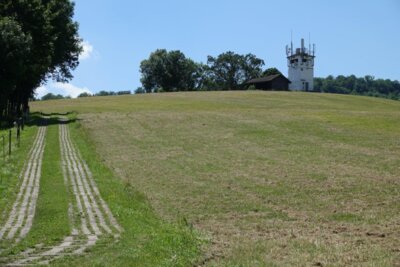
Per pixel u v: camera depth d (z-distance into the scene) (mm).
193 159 28656
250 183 21297
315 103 84250
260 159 28016
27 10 55438
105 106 77750
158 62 169250
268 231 13617
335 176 22344
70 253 10086
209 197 18719
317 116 50656
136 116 55188
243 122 46781
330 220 14938
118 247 10594
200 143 35281
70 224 13234
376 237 12719
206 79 173625
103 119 53031
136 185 21297
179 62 170875
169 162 27797
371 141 33562
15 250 10367
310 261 10336
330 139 35094
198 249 11000
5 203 15922
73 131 43656
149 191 19984
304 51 140875
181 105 76125
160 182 21938
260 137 37312
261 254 10828
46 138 38031
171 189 20328
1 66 50000
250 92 110938
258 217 15555
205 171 24656
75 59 73000
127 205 16438
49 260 9570
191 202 17891
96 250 10344
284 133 38906
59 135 40531
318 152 29812
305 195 18719
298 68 140875
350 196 18359
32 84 63406
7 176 20875
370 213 15695
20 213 14594
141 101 88312
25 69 51531
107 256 9812
